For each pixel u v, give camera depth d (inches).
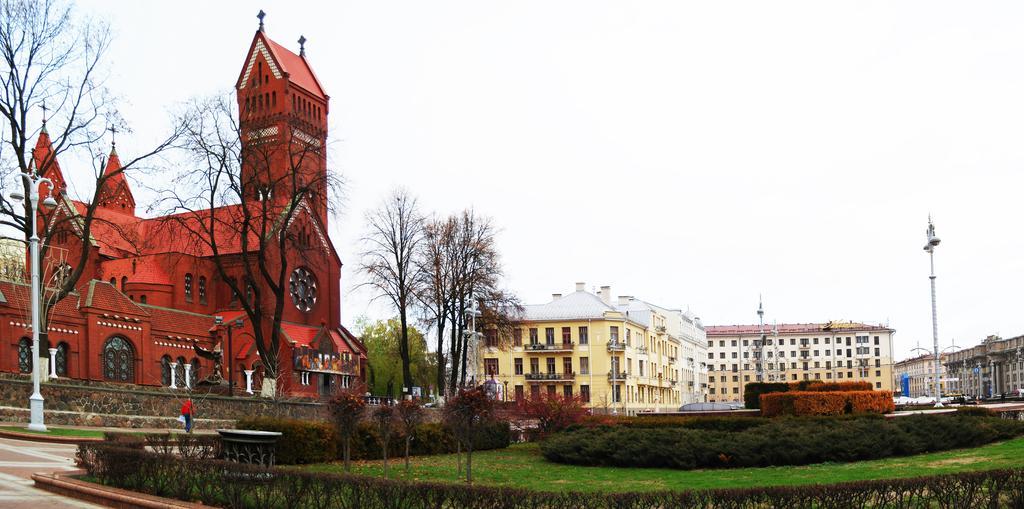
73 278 2065.7
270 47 3454.7
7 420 1440.7
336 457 1315.2
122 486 783.7
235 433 927.0
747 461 1109.7
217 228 3304.6
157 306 3041.3
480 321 2935.5
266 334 3161.9
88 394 1596.9
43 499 756.6
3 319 2247.8
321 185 2500.0
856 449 1098.7
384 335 4724.4
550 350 4146.2
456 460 1355.8
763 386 1990.7
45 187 3248.0
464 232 2933.1
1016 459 992.9
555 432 1647.4
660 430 1219.9
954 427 1194.0
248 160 2428.6
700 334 6884.8
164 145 2178.9
